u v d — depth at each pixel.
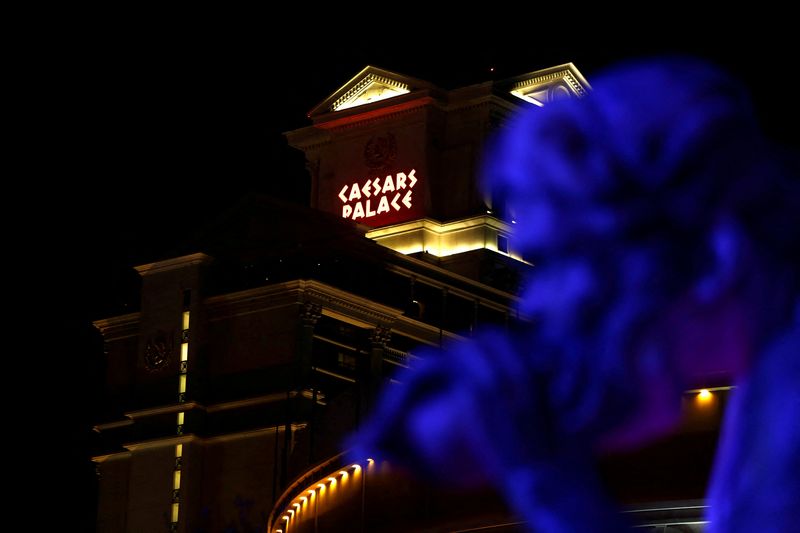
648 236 28.48
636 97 28.44
